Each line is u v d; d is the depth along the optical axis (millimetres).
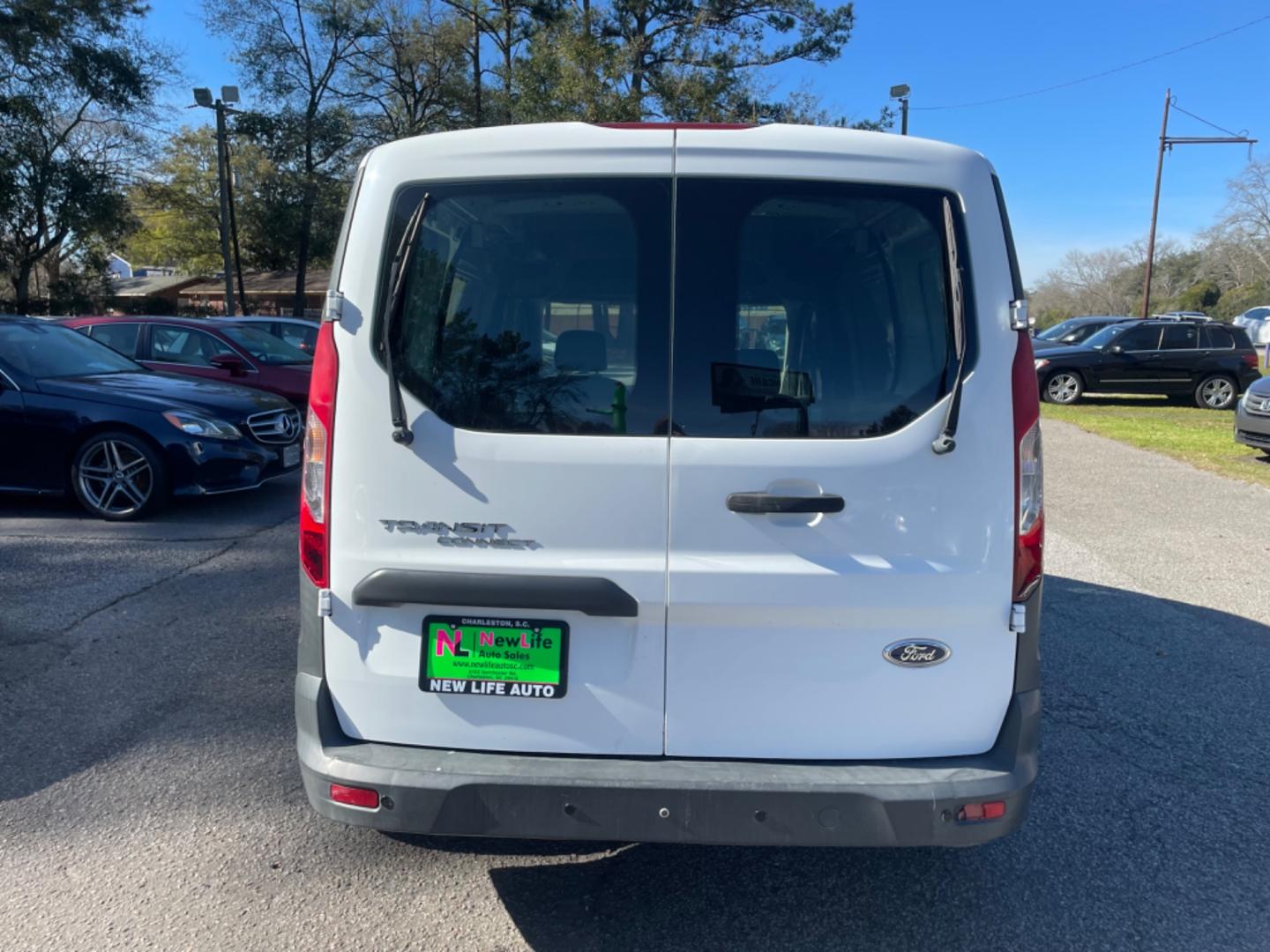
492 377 2430
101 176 32438
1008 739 2459
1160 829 3391
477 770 2395
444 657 2467
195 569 6215
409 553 2430
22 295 32906
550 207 2434
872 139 2434
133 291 62844
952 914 2900
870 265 2420
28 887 2930
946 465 2391
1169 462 11094
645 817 2359
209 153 47344
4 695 4277
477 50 38656
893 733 2445
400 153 2457
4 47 29141
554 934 2773
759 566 2377
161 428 7387
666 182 2422
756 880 3062
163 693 4348
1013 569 2430
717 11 31422
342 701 2514
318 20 37688
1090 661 4980
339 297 2453
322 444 2469
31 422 7434
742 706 2434
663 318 2418
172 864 3068
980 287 2410
